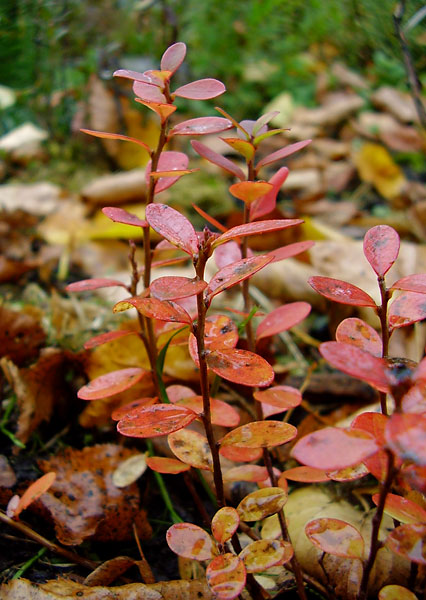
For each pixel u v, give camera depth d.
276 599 0.29
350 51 0.86
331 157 0.77
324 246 0.52
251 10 0.86
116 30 0.77
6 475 0.33
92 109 0.72
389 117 0.82
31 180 0.69
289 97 0.86
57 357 0.38
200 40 0.88
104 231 0.58
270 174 0.73
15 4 0.63
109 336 0.30
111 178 0.62
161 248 0.30
